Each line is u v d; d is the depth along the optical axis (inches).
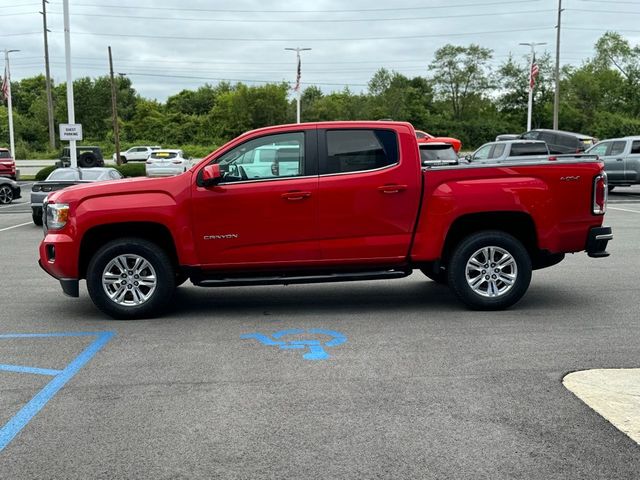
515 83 2962.6
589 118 2994.6
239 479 137.2
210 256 270.4
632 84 3213.6
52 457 148.3
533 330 250.1
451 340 237.8
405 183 270.2
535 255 287.9
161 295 274.8
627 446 149.8
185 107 3764.8
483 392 184.4
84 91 3479.3
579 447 149.6
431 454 147.0
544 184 272.4
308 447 151.3
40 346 237.5
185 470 141.3
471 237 277.0
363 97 3198.8
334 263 273.3
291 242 270.5
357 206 269.9
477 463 142.6
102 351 230.2
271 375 201.8
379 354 222.2
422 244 273.6
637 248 460.1
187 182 269.6
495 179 272.5
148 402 180.4
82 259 278.1
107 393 187.9
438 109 3132.4
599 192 276.2
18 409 176.7
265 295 326.0
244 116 3142.2
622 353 219.6
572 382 191.0
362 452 148.4
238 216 268.4
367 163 272.8
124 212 267.4
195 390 189.3
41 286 354.0
